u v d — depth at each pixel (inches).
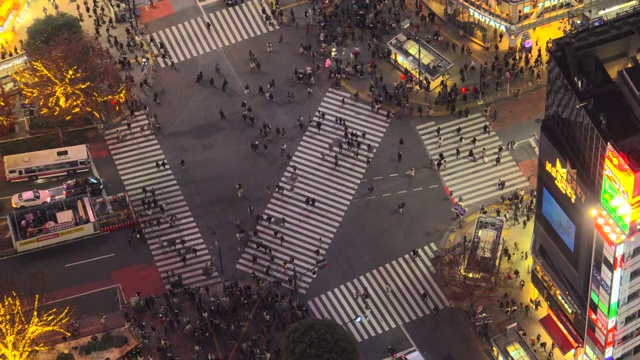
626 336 6737.2
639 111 6018.7
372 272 7672.2
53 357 7372.1
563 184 6491.1
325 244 7829.7
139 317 7519.7
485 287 7372.1
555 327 7229.3
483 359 7253.9
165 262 7785.4
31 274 7760.8
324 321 6968.5
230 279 7687.0
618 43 6314.0
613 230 6117.1
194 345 7386.8
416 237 7815.0
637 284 6427.2
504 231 7751.0
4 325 7401.6
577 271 6683.1
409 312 7475.4
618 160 5880.9
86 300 7632.9
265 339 7362.2
